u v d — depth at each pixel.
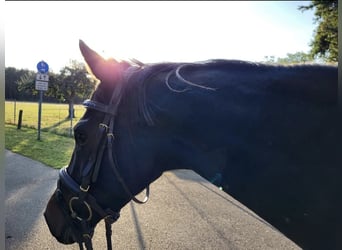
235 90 1.30
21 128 15.98
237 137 1.28
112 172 1.37
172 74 1.35
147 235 4.36
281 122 1.25
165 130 1.33
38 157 9.34
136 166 1.36
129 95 1.34
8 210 5.07
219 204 5.67
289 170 1.25
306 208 1.24
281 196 1.27
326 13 14.34
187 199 5.93
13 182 6.67
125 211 5.26
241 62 1.37
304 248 1.28
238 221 4.89
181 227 4.63
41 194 5.92
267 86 1.29
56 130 15.47
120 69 1.39
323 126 1.23
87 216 1.49
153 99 1.32
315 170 1.23
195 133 1.31
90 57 1.40
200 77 1.34
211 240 4.21
